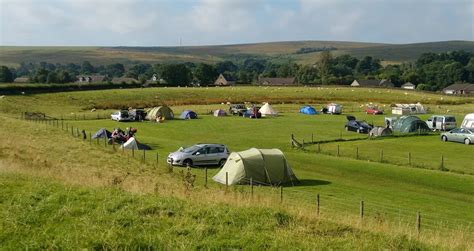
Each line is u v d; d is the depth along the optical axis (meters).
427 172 38.00
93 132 62.91
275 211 16.84
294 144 52.41
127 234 13.87
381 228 16.34
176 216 15.88
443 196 31.52
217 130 68.56
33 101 110.12
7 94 114.69
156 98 125.69
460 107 116.75
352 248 13.81
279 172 33.84
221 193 22.72
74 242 13.18
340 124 75.81
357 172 38.72
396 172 38.16
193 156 39.84
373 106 105.31
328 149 50.25
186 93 135.50
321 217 17.16
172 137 61.16
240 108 94.75
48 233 13.98
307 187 32.88
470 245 15.85
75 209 16.03
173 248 12.98
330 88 163.00
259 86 171.62
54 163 33.81
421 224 22.50
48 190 18.64
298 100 126.56
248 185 32.78
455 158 45.19
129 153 44.84
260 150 34.69
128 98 123.06
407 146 52.62
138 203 17.19
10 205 16.42
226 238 13.95
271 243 13.68
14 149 38.72
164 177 32.28
